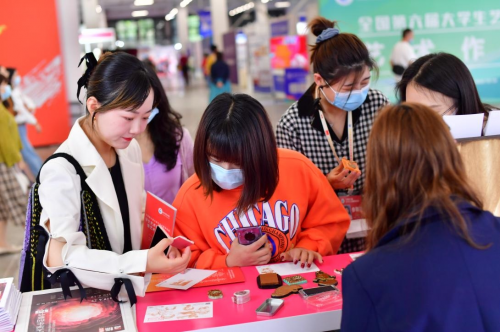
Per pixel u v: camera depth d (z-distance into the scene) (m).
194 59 36.91
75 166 1.74
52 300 1.67
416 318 1.03
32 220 1.72
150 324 1.49
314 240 2.00
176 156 2.60
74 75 10.13
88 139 1.77
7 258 4.54
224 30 24.16
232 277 1.79
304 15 15.50
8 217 4.70
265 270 1.85
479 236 1.08
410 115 1.11
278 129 2.45
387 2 9.68
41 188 1.67
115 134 1.67
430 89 2.03
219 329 1.46
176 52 32.53
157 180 2.57
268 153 1.76
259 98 16.77
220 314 1.53
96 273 1.60
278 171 1.84
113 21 39.25
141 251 1.64
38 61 9.88
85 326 1.49
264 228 1.96
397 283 1.04
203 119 1.76
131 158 2.00
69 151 1.77
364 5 9.65
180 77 32.22
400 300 1.04
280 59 15.61
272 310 1.51
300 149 2.43
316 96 2.40
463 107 2.04
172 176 2.61
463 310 1.04
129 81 1.63
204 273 1.85
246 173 1.75
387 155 1.10
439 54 2.09
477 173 1.73
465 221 1.08
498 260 1.08
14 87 7.17
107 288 1.63
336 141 2.42
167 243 1.64
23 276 1.78
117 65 1.65
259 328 1.48
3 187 4.64
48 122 10.08
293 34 15.67
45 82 9.97
